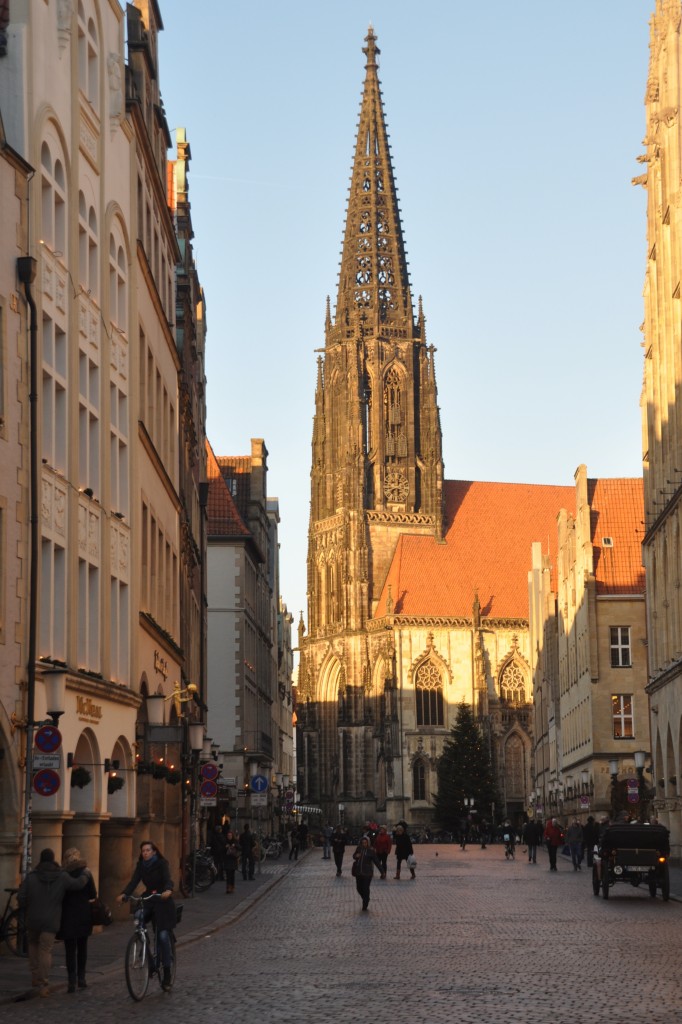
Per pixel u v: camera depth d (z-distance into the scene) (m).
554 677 147.75
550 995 25.14
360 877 50.97
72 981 27.66
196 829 76.94
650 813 104.44
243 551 112.31
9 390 35.38
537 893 59.78
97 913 28.02
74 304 41.69
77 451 41.72
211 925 43.75
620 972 28.83
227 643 110.75
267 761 131.12
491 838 188.75
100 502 45.09
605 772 110.38
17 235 36.25
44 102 38.94
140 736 52.88
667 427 81.50
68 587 40.31
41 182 38.69
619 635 112.38
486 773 191.62
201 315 101.25
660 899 54.03
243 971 30.39
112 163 48.56
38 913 27.08
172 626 64.69
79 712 40.84
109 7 48.16
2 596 34.47
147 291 56.50
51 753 33.50
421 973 29.12
